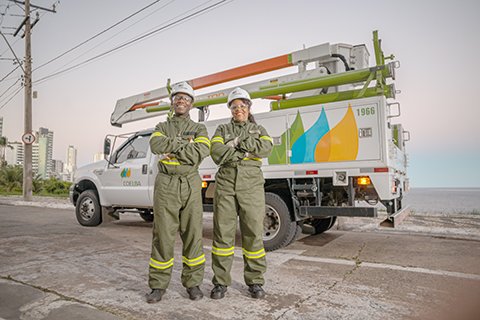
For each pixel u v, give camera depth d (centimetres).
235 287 320
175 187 282
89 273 364
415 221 761
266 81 628
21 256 446
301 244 548
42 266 392
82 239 580
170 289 312
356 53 602
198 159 285
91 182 761
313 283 334
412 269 387
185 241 292
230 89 670
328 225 643
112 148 700
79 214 757
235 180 293
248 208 291
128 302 278
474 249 499
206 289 314
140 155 692
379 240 581
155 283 280
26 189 1548
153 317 248
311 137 484
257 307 269
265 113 524
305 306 271
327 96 522
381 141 437
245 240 297
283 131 507
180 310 262
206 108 699
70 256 446
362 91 485
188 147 279
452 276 359
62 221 840
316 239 596
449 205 4619
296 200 493
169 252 284
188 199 287
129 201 688
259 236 296
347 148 457
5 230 680
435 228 652
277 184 512
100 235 628
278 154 508
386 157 432
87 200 753
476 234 598
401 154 558
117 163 718
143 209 711
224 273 291
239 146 292
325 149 472
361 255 463
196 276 288
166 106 798
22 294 297
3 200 1602
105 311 259
